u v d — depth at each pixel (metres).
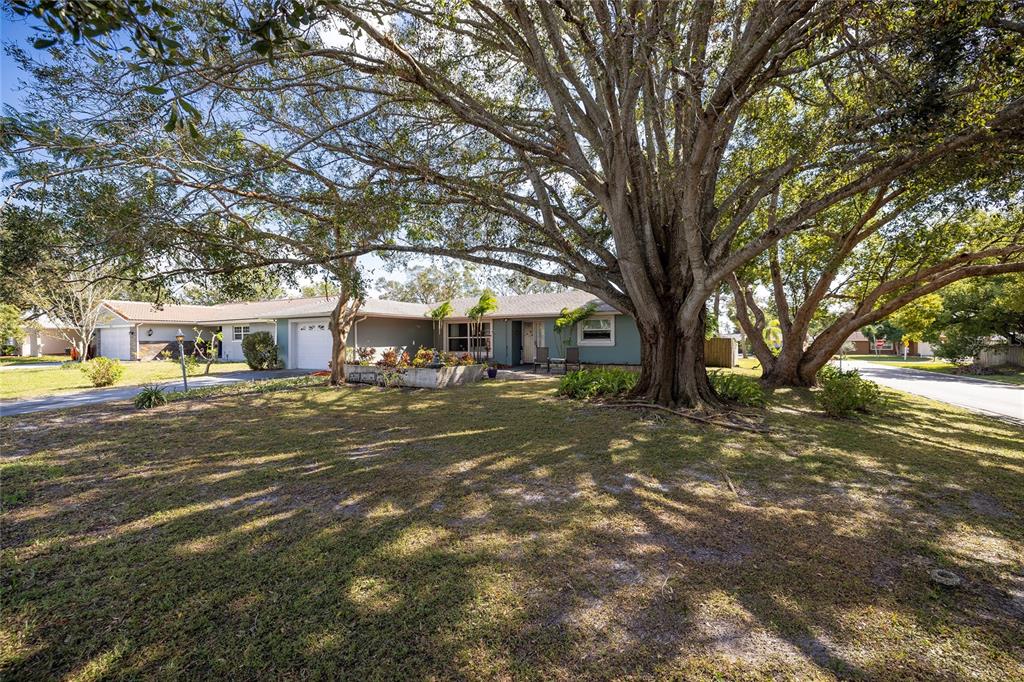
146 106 5.36
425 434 6.58
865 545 3.15
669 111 8.41
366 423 7.41
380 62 5.59
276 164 6.07
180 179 5.86
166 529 3.46
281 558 2.99
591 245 8.83
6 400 10.30
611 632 2.25
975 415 8.89
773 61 5.25
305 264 6.55
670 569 2.83
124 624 2.35
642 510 3.77
